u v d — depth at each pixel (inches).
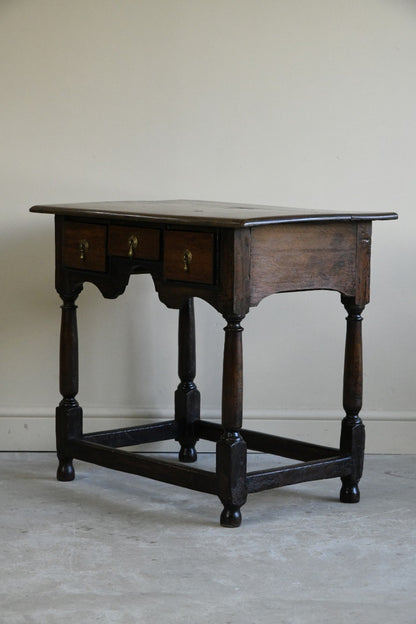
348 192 165.8
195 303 167.0
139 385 168.9
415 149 165.0
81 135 164.1
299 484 152.0
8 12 161.6
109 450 145.0
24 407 168.2
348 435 142.4
